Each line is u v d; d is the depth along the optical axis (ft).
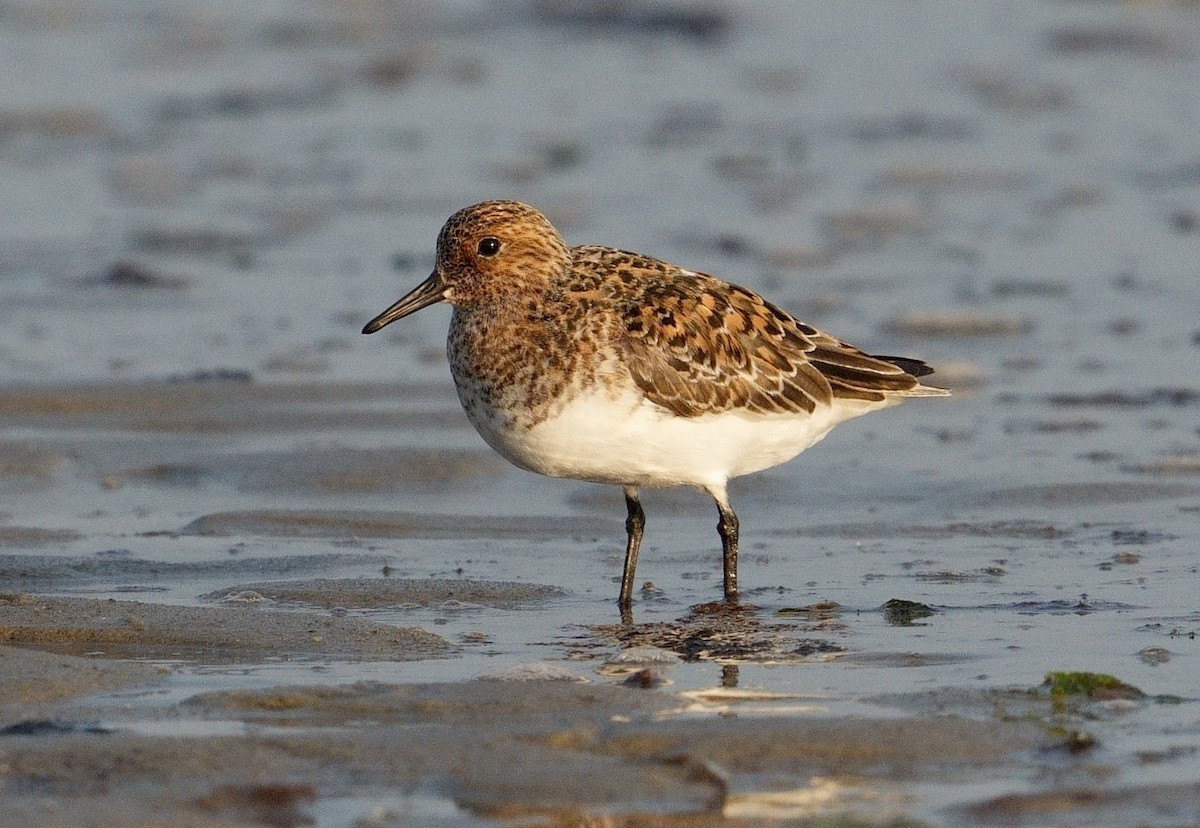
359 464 51.08
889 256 79.82
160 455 52.37
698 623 37.70
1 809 26.03
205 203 91.30
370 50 131.75
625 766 28.14
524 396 39.52
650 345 39.29
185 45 130.72
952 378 60.70
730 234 82.84
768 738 29.27
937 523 46.11
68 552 43.45
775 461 41.81
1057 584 40.22
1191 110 109.50
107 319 69.97
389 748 28.76
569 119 111.55
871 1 144.36
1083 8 138.31
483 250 39.86
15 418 56.08
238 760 28.09
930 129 106.83
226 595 39.70
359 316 70.64
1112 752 28.73
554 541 45.24
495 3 146.00
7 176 96.22
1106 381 60.29
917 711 30.86
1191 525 45.14
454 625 37.60
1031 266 77.20
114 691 31.99
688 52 131.44
